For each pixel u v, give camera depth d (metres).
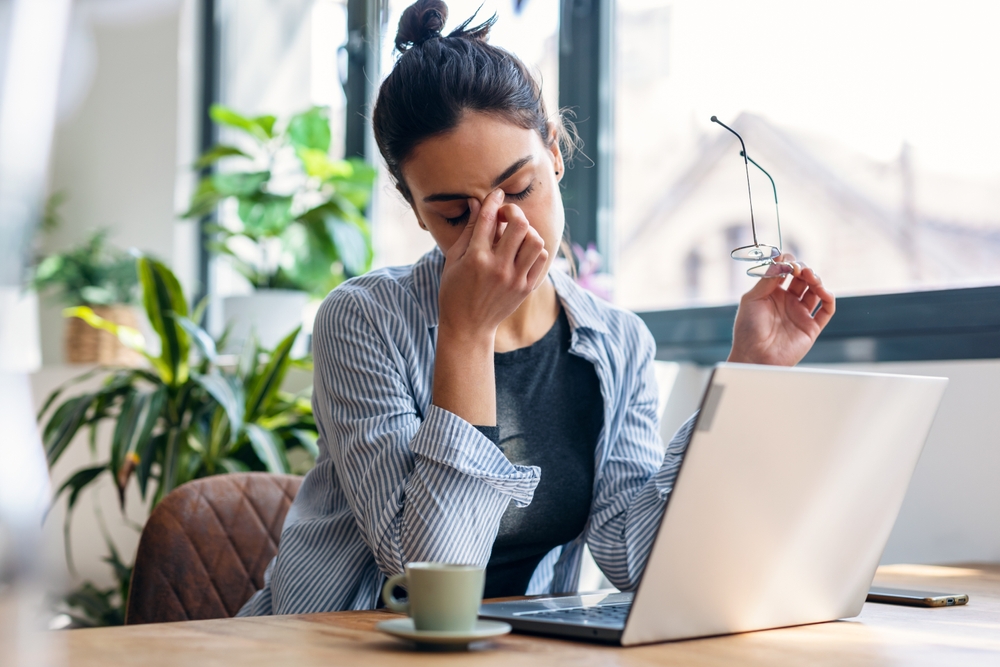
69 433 2.27
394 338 1.16
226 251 2.92
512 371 1.22
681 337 2.07
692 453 0.67
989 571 1.35
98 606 2.40
